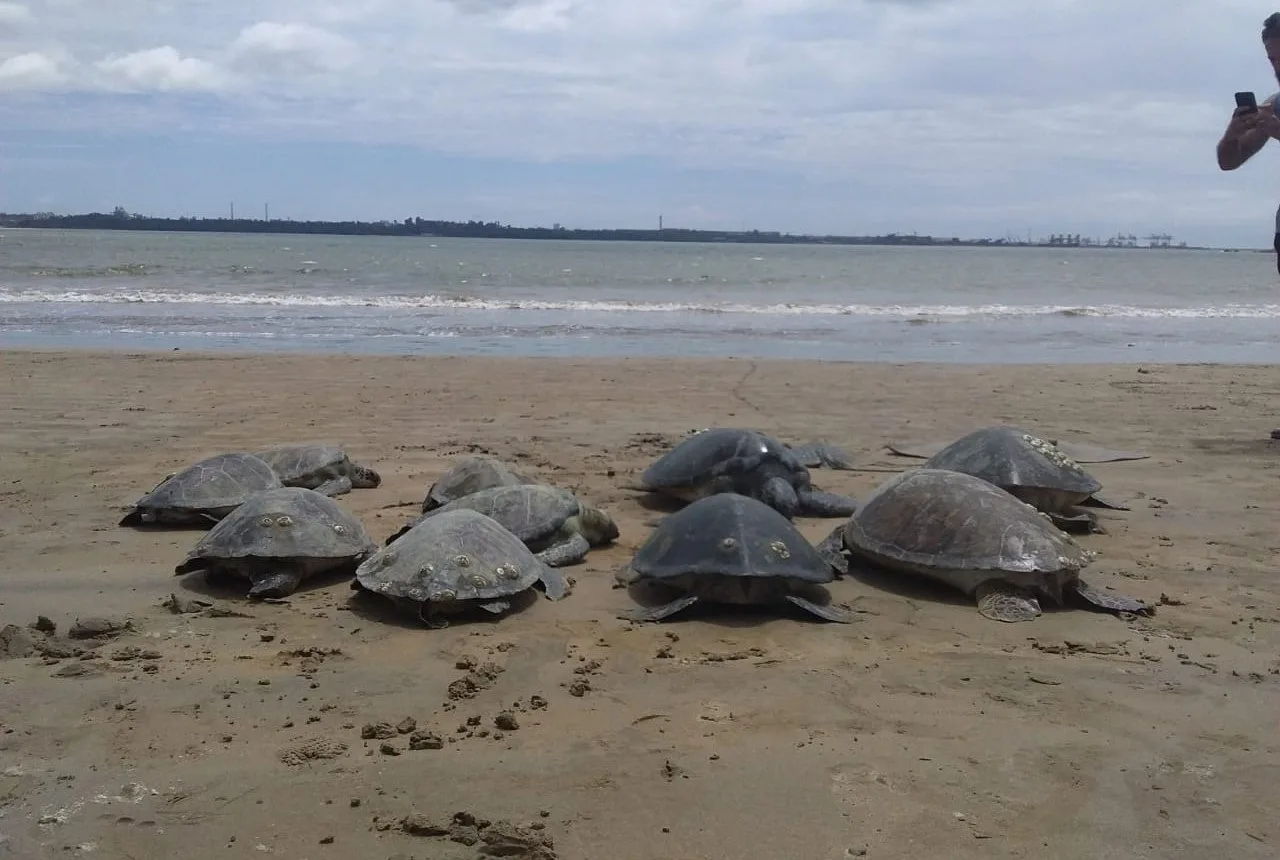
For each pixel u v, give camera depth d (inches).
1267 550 155.8
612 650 121.3
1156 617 131.8
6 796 93.6
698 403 266.7
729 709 108.4
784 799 94.3
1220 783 97.4
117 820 90.9
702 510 135.8
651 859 87.2
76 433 220.5
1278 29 194.4
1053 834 90.7
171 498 158.9
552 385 291.4
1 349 342.0
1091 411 264.1
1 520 161.0
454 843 88.6
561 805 93.2
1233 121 196.4
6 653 117.6
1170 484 192.1
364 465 196.7
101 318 462.6
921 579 143.3
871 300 682.2
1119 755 101.4
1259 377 331.0
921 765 99.3
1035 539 133.5
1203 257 3196.4
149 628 125.0
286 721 105.6
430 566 127.9
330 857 87.1
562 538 150.2
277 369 309.9
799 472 168.4
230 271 796.6
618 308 573.6
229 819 91.2
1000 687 113.6
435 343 404.2
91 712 106.6
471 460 168.4
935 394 287.0
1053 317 597.0
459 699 110.0
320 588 138.6
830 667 117.6
